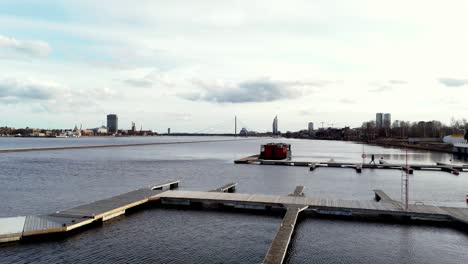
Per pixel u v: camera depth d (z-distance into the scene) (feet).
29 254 80.59
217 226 104.99
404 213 111.04
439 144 652.07
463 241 94.12
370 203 121.80
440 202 141.28
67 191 158.92
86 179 197.47
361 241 93.76
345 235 98.22
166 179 201.16
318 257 83.20
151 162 307.58
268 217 114.73
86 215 103.50
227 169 255.09
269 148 322.55
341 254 85.15
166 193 136.36
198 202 128.88
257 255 83.51
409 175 224.74
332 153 478.18
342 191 166.20
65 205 130.41
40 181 187.32
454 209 114.52
